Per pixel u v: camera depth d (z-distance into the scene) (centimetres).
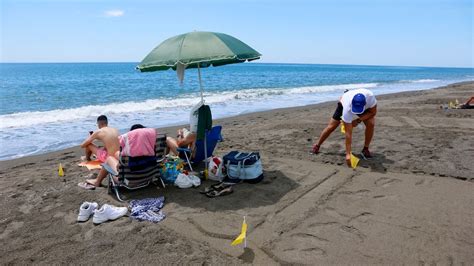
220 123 1133
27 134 993
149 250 342
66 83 3141
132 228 386
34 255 338
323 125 973
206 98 1962
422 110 1165
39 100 1792
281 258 320
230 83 3466
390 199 442
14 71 6788
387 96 1917
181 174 510
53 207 450
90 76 4578
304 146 728
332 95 2277
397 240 343
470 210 402
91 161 615
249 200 454
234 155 532
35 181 555
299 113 1323
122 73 5581
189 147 569
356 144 720
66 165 652
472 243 333
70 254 338
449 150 652
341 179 519
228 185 498
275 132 905
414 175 525
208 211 425
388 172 543
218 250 340
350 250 329
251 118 1233
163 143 511
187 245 349
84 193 495
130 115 1341
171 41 458
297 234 363
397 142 727
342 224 381
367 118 580
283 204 437
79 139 937
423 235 351
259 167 520
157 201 450
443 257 312
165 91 2398
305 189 484
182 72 500
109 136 549
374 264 306
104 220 402
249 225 386
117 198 474
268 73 6631
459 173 523
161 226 391
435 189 469
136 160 462
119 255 334
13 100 1781
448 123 917
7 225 404
